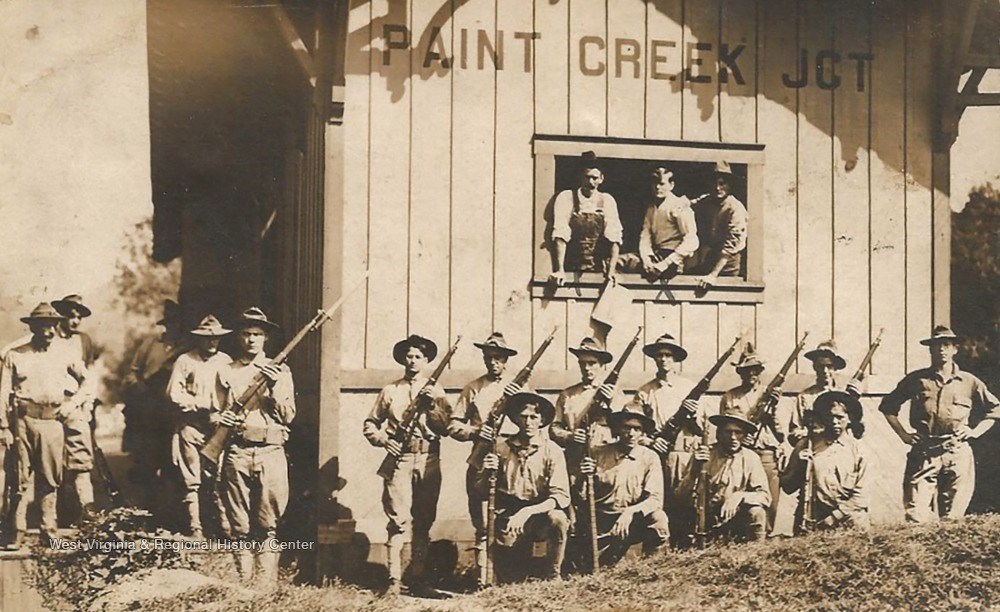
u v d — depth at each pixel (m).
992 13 9.83
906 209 9.76
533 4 9.18
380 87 8.88
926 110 9.83
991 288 10.03
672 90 9.41
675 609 7.98
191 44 9.44
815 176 9.63
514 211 9.06
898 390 9.62
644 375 9.15
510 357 8.98
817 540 8.79
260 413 8.49
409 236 8.87
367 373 8.72
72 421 8.68
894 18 9.81
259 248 10.11
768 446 9.22
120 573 8.27
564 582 8.41
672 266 9.27
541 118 9.15
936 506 9.55
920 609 8.00
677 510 8.93
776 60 9.62
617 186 9.38
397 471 8.46
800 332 9.52
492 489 8.45
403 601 8.25
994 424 9.67
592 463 8.66
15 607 8.15
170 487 8.75
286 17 8.72
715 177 9.45
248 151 10.01
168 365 9.73
